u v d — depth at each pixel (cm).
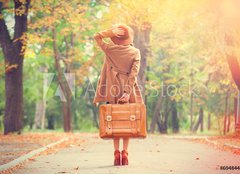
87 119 6631
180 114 6550
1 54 5366
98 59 5231
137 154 1647
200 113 6244
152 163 1322
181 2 2295
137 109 1229
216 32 2380
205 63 4781
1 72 3528
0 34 3206
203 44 2456
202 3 2205
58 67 4675
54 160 1449
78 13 3309
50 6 3142
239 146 2002
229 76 3378
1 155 1605
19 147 1969
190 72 5231
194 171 1155
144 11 2959
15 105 3225
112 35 1272
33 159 1480
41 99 6169
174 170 1164
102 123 1230
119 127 1227
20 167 1274
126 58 1266
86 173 1102
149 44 4550
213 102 5338
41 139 2500
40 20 3278
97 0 3681
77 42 5356
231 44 2408
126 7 3036
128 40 1285
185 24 2428
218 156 1588
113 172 1107
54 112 6662
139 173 1091
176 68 5444
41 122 6269
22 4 2955
